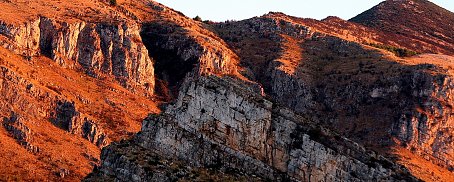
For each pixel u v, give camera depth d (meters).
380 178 119.31
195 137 125.38
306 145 122.69
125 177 120.00
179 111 127.69
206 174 121.69
